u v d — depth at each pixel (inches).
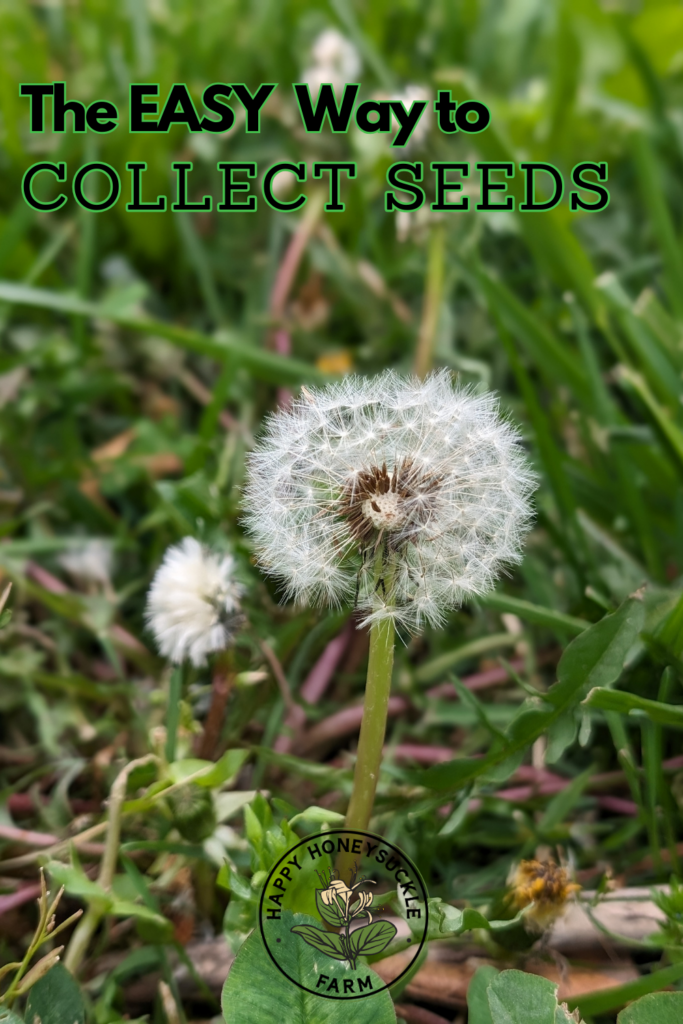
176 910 11.9
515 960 11.6
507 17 22.3
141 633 14.6
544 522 14.0
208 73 20.9
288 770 12.8
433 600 11.5
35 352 16.2
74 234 18.6
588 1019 11.5
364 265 17.4
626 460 14.4
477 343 16.8
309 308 17.7
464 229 16.5
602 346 16.8
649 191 16.5
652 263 17.3
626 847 12.8
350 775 12.4
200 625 12.0
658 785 12.3
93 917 11.4
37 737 13.9
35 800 12.8
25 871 12.4
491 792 13.1
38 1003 11.1
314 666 14.2
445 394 12.0
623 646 11.7
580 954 11.7
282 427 12.1
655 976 11.2
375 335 17.3
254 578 13.6
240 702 12.9
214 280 18.5
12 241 16.3
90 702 14.0
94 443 16.6
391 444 11.8
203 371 17.2
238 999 10.7
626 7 24.7
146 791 11.9
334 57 18.0
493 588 11.7
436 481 11.7
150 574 14.9
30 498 15.6
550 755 11.7
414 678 13.9
